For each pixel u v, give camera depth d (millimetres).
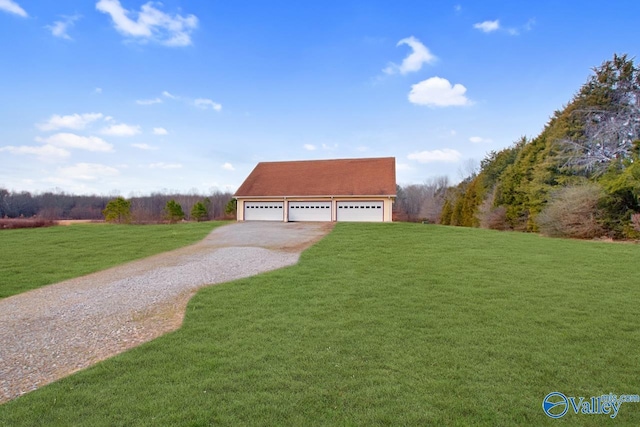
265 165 28438
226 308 5668
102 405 2961
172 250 12164
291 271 8289
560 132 20891
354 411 2832
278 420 2721
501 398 3025
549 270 8180
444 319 5047
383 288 6762
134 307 5941
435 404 2932
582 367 3598
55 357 4082
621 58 19531
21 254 11328
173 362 3762
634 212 14562
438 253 10555
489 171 31984
